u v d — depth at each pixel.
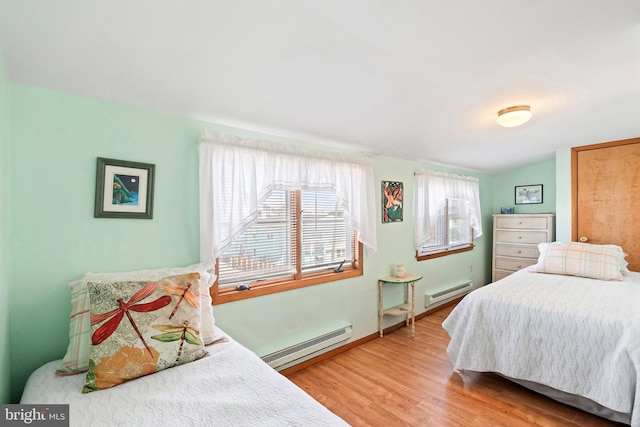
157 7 1.09
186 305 1.52
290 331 2.52
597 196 3.45
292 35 1.31
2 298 1.24
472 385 2.36
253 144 2.16
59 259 1.54
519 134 3.01
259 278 2.40
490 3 1.18
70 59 1.34
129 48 1.30
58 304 1.54
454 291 4.34
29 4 1.03
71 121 1.58
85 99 1.62
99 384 1.21
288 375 2.49
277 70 1.56
